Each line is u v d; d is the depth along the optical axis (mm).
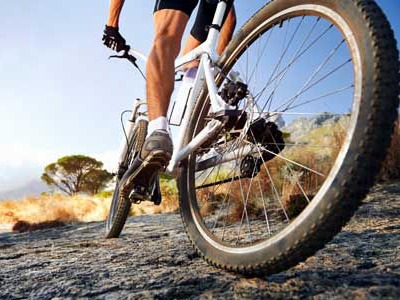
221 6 1653
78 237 3719
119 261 1612
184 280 1173
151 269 1399
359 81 927
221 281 1135
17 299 1127
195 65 1747
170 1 1596
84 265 1552
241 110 1392
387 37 923
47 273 1417
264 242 1087
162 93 1498
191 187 1621
